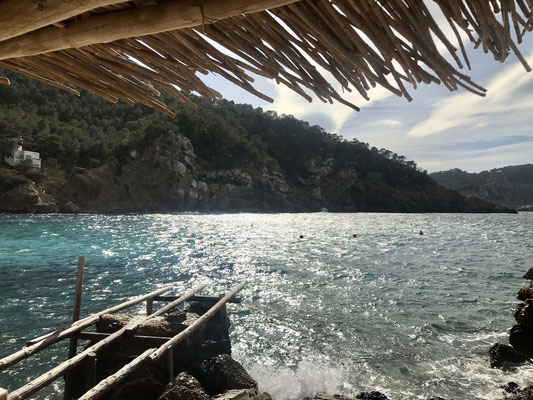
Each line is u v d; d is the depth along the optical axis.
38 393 7.63
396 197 153.38
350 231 52.38
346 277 20.09
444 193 161.50
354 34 1.07
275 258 26.64
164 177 109.31
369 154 177.38
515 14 0.98
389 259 26.45
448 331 11.80
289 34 1.18
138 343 7.33
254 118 181.50
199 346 8.05
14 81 142.88
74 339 7.39
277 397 7.93
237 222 71.62
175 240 37.81
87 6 0.97
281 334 11.48
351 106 1.29
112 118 149.12
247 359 9.70
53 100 145.75
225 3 0.97
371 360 9.71
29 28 1.05
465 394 7.96
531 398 6.77
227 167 132.88
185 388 5.90
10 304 14.12
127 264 23.53
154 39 1.40
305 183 155.62
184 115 137.12
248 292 16.64
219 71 1.43
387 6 0.97
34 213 80.62
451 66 1.05
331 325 12.32
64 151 106.69
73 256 26.33
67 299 15.05
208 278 19.64
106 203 96.12
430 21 0.98
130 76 1.67
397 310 14.03
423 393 8.06
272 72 1.32
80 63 1.64
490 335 11.45
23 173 90.94
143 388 6.49
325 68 1.23
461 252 30.52
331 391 8.20
